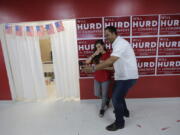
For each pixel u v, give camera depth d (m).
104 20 2.27
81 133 1.86
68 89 2.77
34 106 2.61
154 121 2.04
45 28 2.49
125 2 2.19
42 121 2.14
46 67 3.49
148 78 2.48
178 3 2.15
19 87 2.80
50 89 3.35
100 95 2.30
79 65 2.47
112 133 1.83
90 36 2.34
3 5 2.28
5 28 2.46
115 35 1.69
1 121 2.18
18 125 2.07
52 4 2.25
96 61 2.21
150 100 2.59
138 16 2.23
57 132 1.89
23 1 2.26
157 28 2.25
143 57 2.38
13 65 2.67
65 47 2.55
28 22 2.42
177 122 2.00
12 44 2.56
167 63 2.39
